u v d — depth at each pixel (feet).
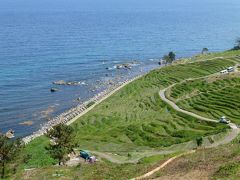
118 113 575.38
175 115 517.55
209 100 548.72
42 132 544.21
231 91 570.46
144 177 213.25
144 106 588.09
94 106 644.27
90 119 561.43
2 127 572.92
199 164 218.59
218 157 231.09
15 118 609.83
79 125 542.98
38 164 341.82
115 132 473.26
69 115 610.24
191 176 192.44
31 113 634.02
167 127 469.98
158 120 503.20
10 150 297.94
